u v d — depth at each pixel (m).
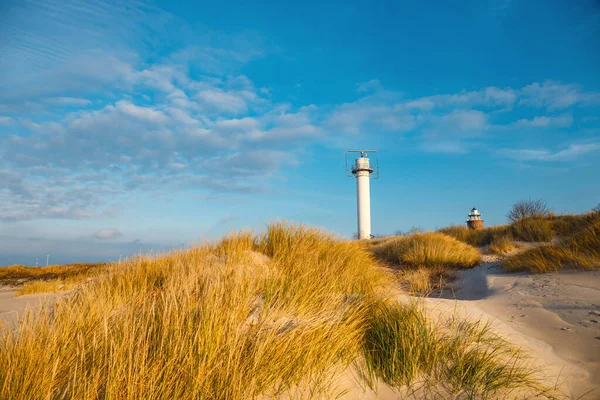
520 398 2.73
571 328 4.53
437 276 10.68
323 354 2.99
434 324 3.90
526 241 15.75
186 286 3.87
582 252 9.02
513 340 4.01
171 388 2.39
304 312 3.78
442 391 2.78
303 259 6.60
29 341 2.72
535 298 6.31
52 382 2.30
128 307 3.81
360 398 2.71
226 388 2.38
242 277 4.46
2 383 2.42
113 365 2.44
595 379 3.13
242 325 3.32
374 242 21.00
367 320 3.79
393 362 3.01
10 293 12.34
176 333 2.86
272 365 2.73
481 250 16.28
